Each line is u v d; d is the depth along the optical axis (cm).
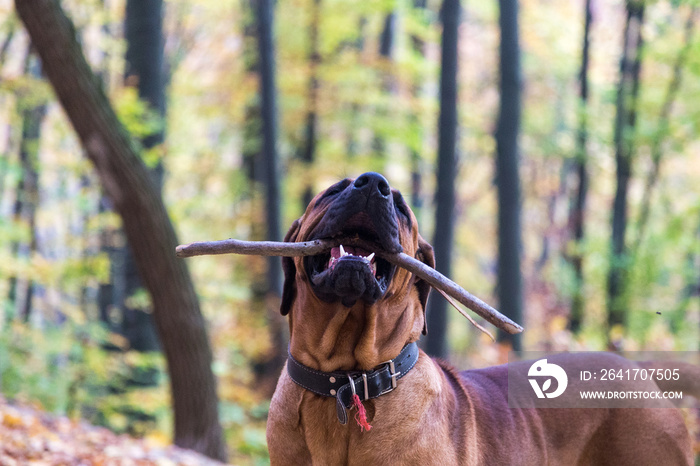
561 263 1861
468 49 2736
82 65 738
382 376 315
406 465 310
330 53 1719
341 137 1858
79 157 1390
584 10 1947
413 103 1761
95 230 1348
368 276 296
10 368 1120
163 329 796
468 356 1591
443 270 1471
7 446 552
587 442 381
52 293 1709
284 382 332
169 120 1964
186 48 2238
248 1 1775
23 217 1623
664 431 376
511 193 1515
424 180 2358
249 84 1700
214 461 736
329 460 316
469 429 336
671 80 1622
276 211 1446
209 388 811
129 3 1234
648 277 1535
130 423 1161
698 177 2000
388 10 1659
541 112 2311
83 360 1176
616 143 1636
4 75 1188
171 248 784
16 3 718
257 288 1642
